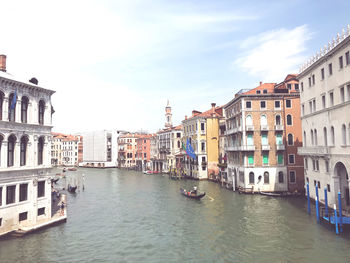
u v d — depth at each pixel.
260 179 34.00
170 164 67.75
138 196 36.47
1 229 17.56
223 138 49.66
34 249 16.72
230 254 16.30
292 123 34.38
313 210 25.00
